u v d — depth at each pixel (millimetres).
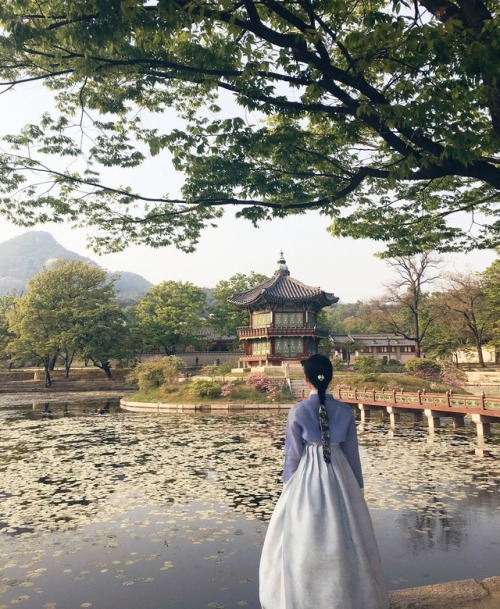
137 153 7609
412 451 15977
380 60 6000
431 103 5328
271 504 9883
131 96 7230
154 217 7762
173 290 70500
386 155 8781
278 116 7434
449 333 55312
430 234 11164
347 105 6094
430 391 38438
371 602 3062
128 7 4809
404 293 55844
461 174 6078
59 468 13766
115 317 65250
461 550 7297
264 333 49656
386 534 8023
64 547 7562
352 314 143000
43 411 34625
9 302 88750
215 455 15719
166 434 21375
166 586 6164
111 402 44094
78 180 6797
